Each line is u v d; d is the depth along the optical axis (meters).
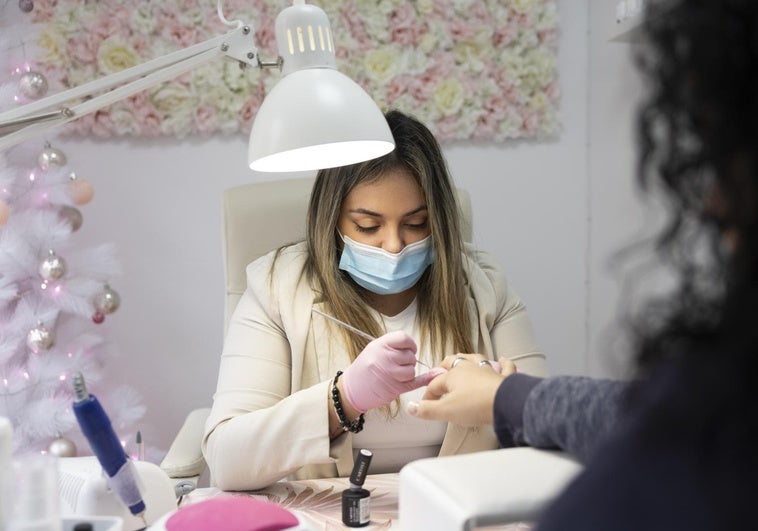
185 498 1.20
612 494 0.38
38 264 2.04
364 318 1.47
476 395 0.83
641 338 0.42
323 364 1.46
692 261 0.41
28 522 0.64
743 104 0.37
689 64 0.39
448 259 1.50
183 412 2.39
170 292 2.35
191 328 2.37
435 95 2.35
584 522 0.38
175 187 2.32
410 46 2.33
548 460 0.59
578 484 0.40
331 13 2.27
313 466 1.44
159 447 2.38
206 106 2.27
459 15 2.35
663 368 0.40
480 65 2.37
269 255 1.59
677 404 0.37
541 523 0.40
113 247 2.14
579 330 2.56
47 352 2.06
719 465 0.36
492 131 2.40
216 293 2.37
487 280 1.61
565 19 2.46
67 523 0.74
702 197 0.40
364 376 1.25
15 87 1.95
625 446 0.39
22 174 2.06
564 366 2.56
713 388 0.37
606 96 2.33
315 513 1.10
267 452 1.25
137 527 0.91
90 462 0.99
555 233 2.52
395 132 1.46
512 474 0.55
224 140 2.33
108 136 2.27
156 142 2.30
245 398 1.40
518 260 2.51
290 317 1.46
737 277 0.38
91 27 2.20
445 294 1.49
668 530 0.36
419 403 0.87
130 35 2.22
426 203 1.45
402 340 1.25
